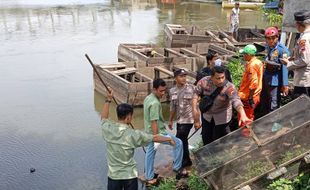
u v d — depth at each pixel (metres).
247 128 4.84
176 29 18.28
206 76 5.50
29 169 7.21
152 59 12.24
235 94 5.05
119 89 10.36
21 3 32.22
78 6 31.12
